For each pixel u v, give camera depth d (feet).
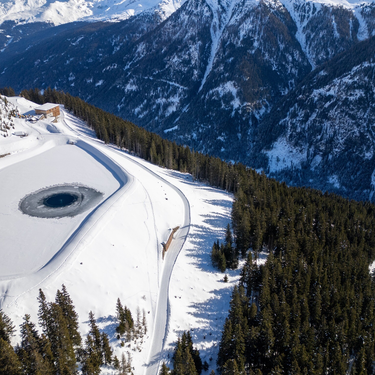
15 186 281.95
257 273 190.39
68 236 211.00
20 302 155.74
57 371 121.80
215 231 260.21
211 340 165.17
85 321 157.38
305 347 146.82
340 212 296.30
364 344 156.04
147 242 226.58
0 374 110.73
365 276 207.72
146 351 153.69
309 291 182.09
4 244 202.39
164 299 185.78
